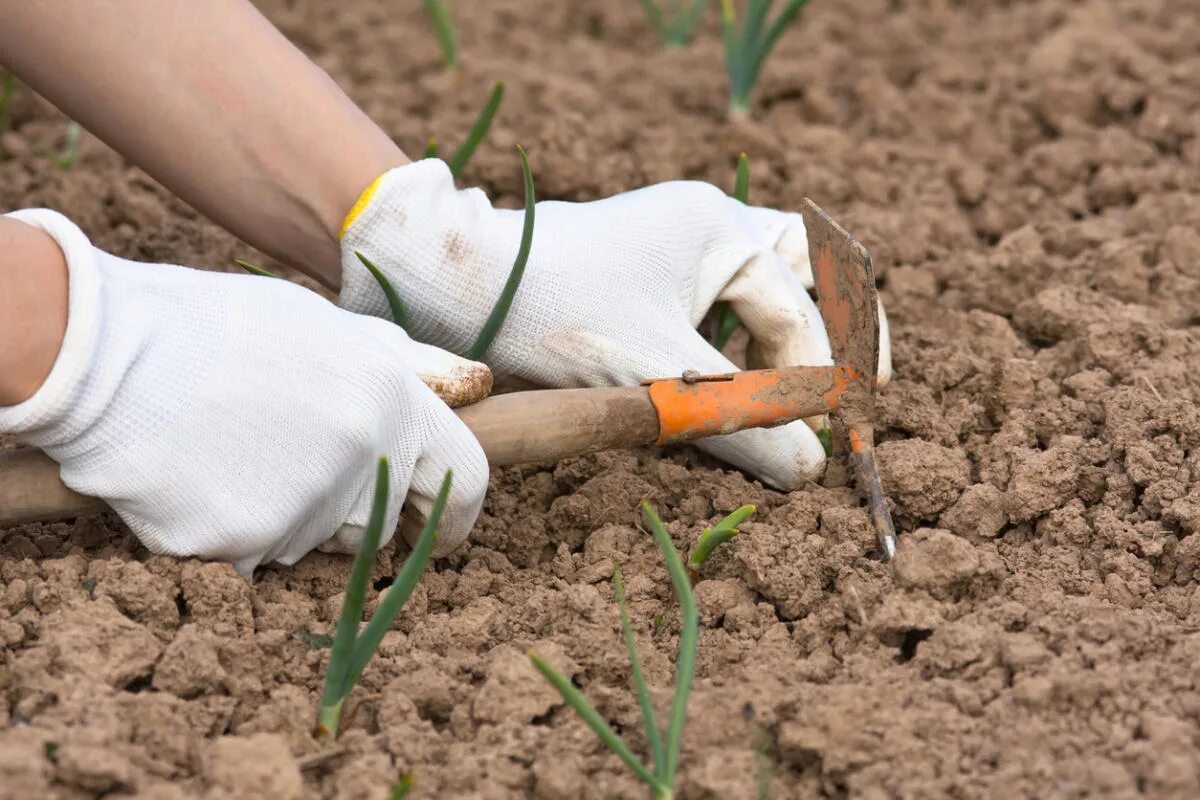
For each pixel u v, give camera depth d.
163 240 1.88
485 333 1.68
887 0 2.23
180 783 1.55
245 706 1.60
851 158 2.00
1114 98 2.03
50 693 1.57
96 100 1.64
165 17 1.63
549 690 1.59
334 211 1.67
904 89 2.13
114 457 1.59
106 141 1.66
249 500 1.61
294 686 1.59
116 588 1.61
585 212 1.71
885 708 1.57
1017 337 1.83
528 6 2.24
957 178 1.98
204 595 1.62
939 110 2.04
